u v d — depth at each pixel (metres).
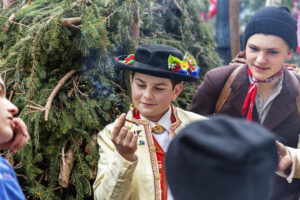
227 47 2.55
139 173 1.26
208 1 2.76
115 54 1.82
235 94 1.68
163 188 1.26
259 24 1.50
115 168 1.16
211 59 2.24
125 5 1.76
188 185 0.43
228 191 0.40
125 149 1.14
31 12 1.72
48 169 1.63
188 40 2.19
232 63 1.81
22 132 1.02
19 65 1.60
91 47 1.70
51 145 1.59
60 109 1.61
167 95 1.32
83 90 1.71
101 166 1.30
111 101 1.74
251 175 0.40
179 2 2.16
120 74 1.80
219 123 0.45
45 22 1.66
